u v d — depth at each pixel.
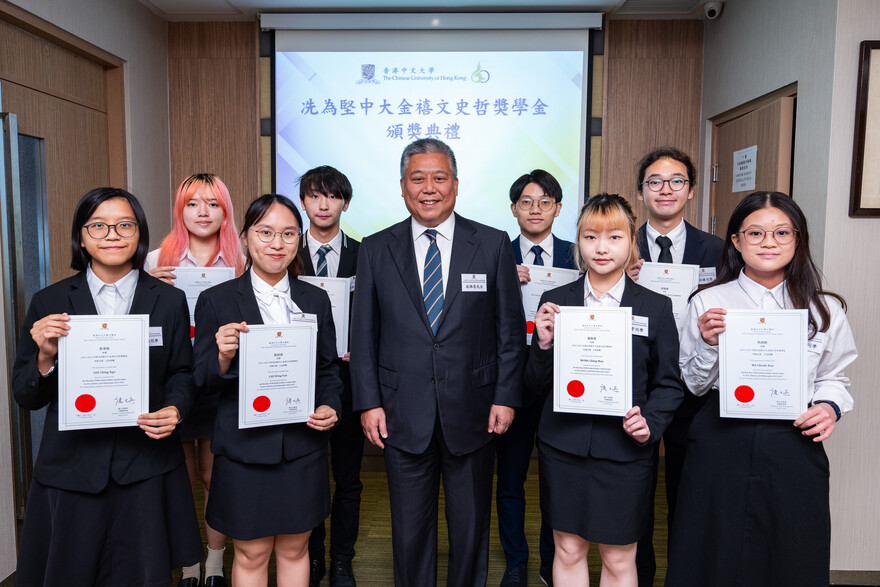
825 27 2.43
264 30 3.81
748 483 1.59
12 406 2.16
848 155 2.36
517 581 2.24
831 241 2.37
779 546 1.57
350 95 3.83
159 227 3.84
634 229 1.83
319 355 1.81
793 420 1.58
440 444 1.83
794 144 2.84
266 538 1.73
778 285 1.67
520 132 3.83
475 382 1.82
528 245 2.46
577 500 1.71
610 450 1.67
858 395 2.36
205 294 1.72
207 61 3.92
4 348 2.15
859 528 2.40
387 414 1.83
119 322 1.51
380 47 3.80
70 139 3.14
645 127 3.88
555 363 1.66
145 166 3.68
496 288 1.87
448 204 1.82
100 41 3.21
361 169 3.87
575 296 1.78
